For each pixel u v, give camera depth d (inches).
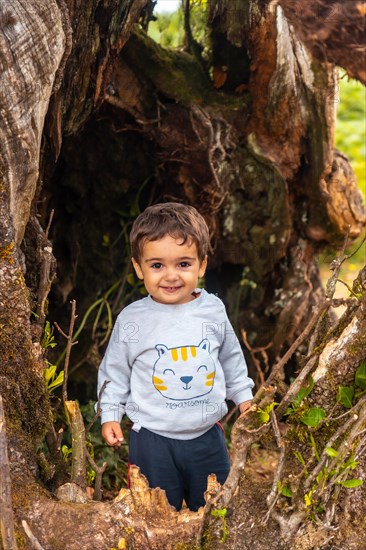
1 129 89.8
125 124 147.1
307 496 88.7
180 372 101.8
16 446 92.0
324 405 92.4
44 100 94.3
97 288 167.2
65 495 92.8
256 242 157.5
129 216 163.3
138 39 140.9
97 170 156.4
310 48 108.7
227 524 91.0
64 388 102.2
